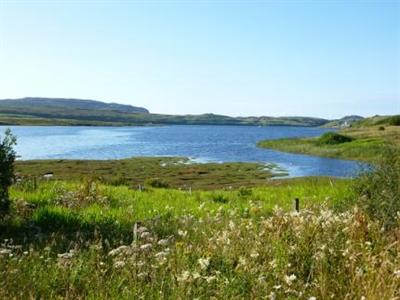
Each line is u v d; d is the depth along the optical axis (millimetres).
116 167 76625
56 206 16938
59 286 7352
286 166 81750
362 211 11289
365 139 110688
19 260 8336
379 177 13664
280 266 7535
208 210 17484
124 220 14773
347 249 7723
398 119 187125
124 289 6883
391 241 8750
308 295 6738
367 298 6332
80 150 126438
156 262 7895
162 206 18828
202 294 6605
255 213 14695
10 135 14594
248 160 96375
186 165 82188
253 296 6527
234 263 7848
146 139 188875
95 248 9031
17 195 19016
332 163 86562
